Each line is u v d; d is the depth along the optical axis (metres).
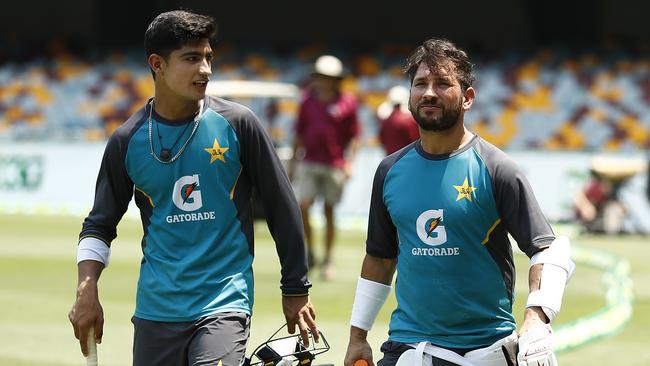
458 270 15.69
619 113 88.12
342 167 43.91
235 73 97.25
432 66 15.49
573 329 31.77
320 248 54.00
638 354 29.47
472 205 15.54
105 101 95.62
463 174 15.64
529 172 67.25
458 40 104.69
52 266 46.91
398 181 16.05
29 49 103.69
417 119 15.66
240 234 16.88
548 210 66.88
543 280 15.04
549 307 14.87
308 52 100.94
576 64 93.06
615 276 45.47
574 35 100.56
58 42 104.75
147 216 16.97
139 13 104.50
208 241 16.64
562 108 89.00
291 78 96.50
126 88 96.12
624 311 35.28
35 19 109.44
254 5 107.56
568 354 29.47
